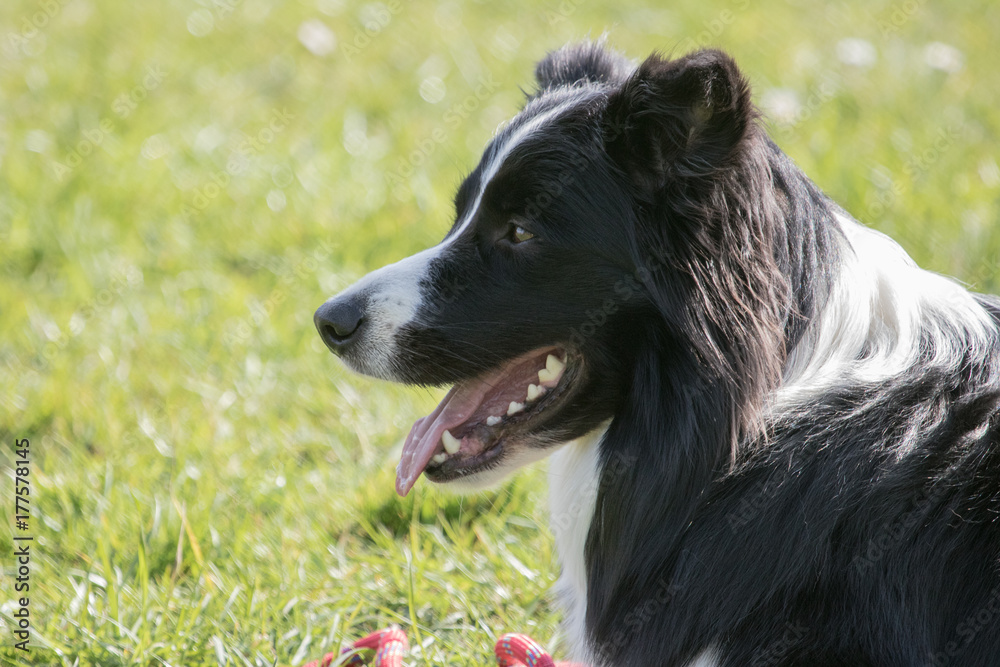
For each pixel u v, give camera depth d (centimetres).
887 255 409
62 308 760
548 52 506
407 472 417
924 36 1212
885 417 367
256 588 488
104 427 636
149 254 833
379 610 500
